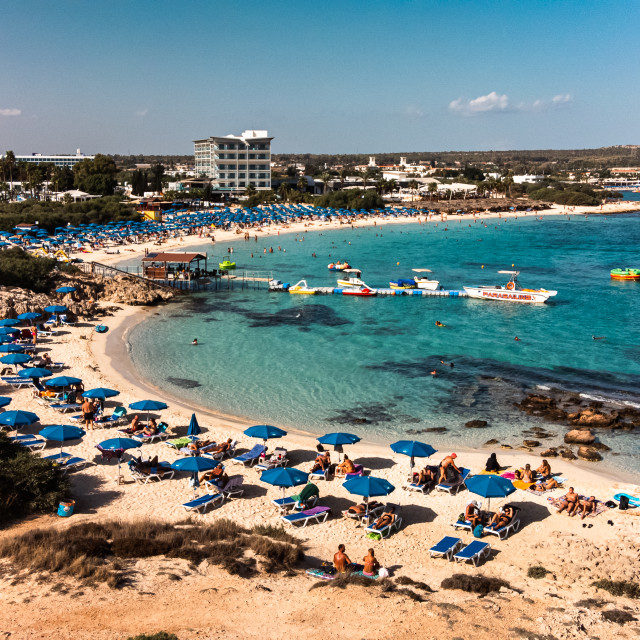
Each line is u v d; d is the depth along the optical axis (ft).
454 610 71.82
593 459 128.36
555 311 281.33
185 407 155.33
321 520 100.83
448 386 176.04
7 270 253.65
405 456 129.18
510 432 144.15
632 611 74.33
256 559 83.97
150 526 91.86
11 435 127.95
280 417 151.23
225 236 547.90
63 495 100.73
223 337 229.04
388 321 259.80
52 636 62.69
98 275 311.88
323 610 71.10
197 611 69.10
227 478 108.68
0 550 81.66
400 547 92.63
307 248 499.51
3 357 161.58
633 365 196.85
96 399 147.74
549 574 84.94
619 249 513.04
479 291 312.09
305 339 227.61
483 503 107.04
